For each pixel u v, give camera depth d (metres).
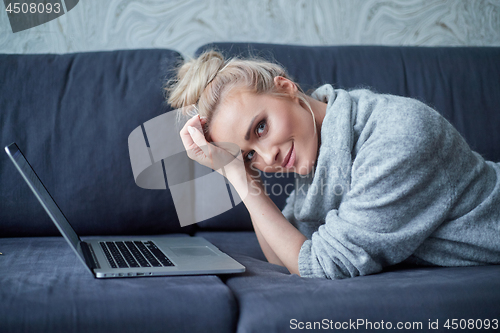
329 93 0.88
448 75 1.19
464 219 0.74
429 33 1.53
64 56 1.16
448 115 1.16
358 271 0.69
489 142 1.15
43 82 1.10
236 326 0.56
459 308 0.57
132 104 1.10
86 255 0.73
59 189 1.04
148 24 1.44
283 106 0.80
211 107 0.84
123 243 0.91
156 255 0.77
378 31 1.52
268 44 1.21
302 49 1.21
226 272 0.67
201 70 0.89
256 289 0.61
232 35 1.47
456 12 1.53
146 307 0.55
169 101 1.01
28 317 0.52
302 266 0.71
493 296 0.58
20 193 1.03
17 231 1.04
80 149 1.06
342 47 1.23
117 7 1.42
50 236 1.07
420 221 0.72
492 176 0.81
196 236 1.10
